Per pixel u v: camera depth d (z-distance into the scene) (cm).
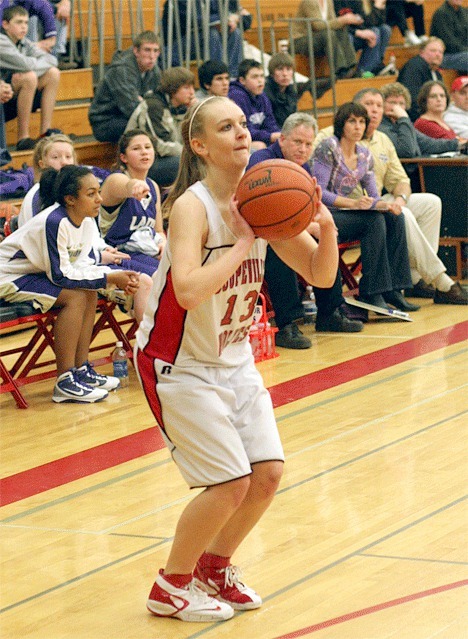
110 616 443
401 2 1748
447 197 1219
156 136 1141
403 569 468
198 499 417
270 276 963
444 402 755
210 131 408
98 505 587
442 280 1116
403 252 1076
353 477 604
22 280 816
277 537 518
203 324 408
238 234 402
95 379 840
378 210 1044
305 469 623
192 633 422
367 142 1110
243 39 1513
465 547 489
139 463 661
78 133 1312
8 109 1215
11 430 757
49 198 818
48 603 461
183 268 394
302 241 435
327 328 1026
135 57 1204
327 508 555
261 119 1255
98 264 845
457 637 398
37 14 1238
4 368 814
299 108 1532
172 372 416
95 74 1436
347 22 1566
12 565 508
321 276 432
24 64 1190
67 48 1413
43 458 684
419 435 679
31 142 1212
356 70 1658
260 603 441
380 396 782
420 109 1316
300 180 405
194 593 434
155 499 592
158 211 953
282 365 900
